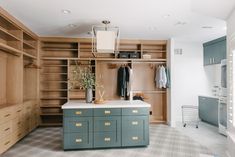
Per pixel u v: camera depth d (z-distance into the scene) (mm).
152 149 3900
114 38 4121
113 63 6188
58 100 6027
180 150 3848
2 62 4305
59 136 4801
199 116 6535
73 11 3648
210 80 6680
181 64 6590
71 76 5996
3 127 3521
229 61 3557
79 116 3783
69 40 5820
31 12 3703
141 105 3941
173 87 5973
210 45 6273
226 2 3027
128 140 3912
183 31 5098
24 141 4406
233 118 3402
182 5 3318
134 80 6293
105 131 3854
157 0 3141
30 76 5594
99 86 5910
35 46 5590
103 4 3305
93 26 4617
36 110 5492
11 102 4473
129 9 3531
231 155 3342
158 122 6164
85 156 3537
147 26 4625
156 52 6387
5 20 3801
